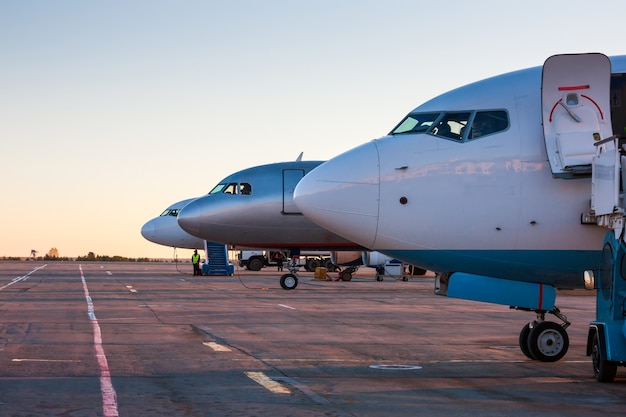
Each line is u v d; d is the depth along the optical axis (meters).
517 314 26.48
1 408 9.78
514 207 14.48
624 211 12.09
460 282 14.79
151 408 9.90
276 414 9.63
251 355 15.13
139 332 19.14
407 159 14.84
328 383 11.95
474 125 14.90
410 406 10.25
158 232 70.94
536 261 14.60
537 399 10.85
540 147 14.52
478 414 9.80
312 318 23.84
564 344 14.91
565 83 14.32
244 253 74.81
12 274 60.72
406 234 14.73
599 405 10.45
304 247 39.88
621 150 12.96
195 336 18.38
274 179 39.38
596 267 14.58
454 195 14.61
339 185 14.91
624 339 11.97
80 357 14.53
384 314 25.88
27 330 19.33
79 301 30.22
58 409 9.77
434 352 16.06
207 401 10.40
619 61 15.10
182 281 50.38
